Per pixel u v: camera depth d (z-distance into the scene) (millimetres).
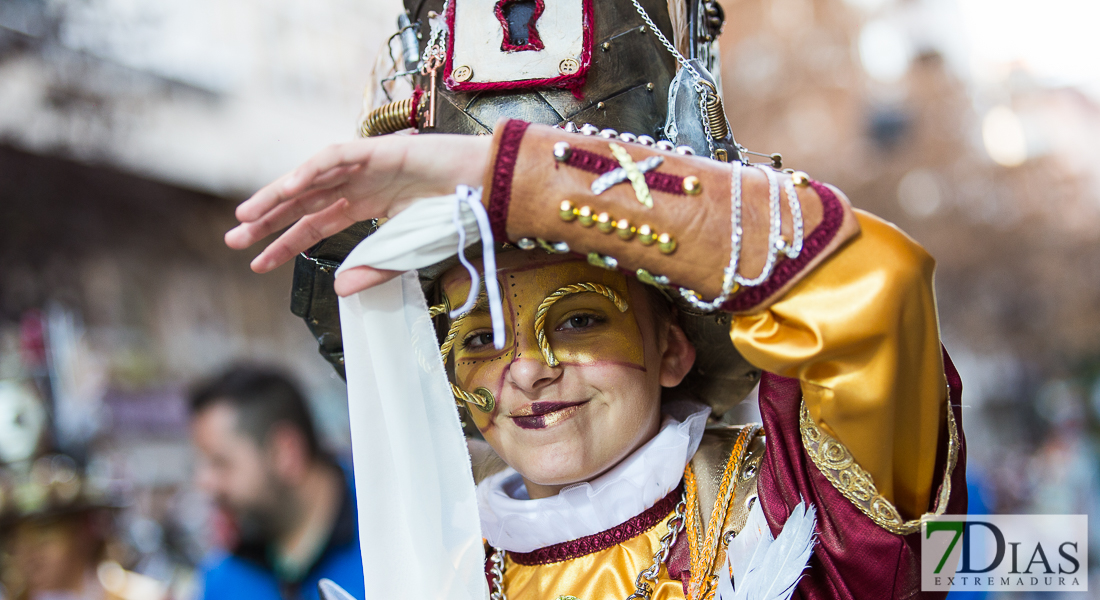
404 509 905
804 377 820
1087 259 18391
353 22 9633
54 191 5000
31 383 2477
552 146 801
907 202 17172
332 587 1060
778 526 908
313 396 6723
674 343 1097
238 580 2256
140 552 3410
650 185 792
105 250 5852
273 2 8648
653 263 800
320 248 974
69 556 2248
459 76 958
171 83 7152
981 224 17406
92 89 5145
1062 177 19453
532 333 968
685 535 1008
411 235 816
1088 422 6906
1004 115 22438
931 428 840
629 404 976
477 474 1223
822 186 822
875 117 17219
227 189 7664
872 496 846
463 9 983
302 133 8703
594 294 986
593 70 953
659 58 997
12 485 2184
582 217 790
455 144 818
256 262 881
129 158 5957
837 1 17562
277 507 2236
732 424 1294
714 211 787
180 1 7547
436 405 914
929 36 18312
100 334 5863
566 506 1004
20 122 4824
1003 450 11570
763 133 17172
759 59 17484
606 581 987
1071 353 17500
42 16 4770
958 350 18781
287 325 8125
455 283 1010
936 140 17375
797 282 792
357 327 911
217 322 7438
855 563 869
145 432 5949
